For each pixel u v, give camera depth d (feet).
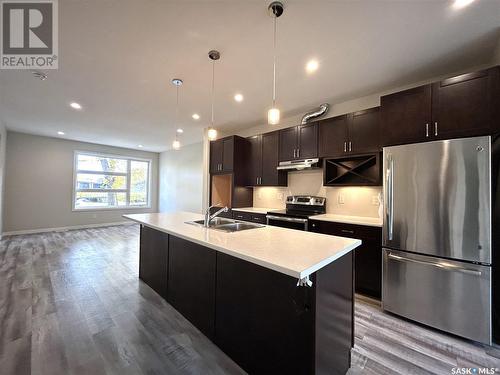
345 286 5.07
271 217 11.47
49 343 5.71
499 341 5.78
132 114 13.09
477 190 5.91
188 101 11.09
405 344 5.91
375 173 9.82
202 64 7.79
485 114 6.03
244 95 10.32
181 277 7.21
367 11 5.39
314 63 7.70
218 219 8.79
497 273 5.73
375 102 10.08
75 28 6.09
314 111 11.44
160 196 26.37
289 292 4.31
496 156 5.85
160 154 26.58
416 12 5.41
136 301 7.94
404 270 7.02
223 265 5.66
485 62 7.50
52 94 10.32
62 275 10.08
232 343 5.34
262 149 13.67
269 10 5.41
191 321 6.71
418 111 7.11
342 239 5.54
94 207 22.04
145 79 8.87
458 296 6.14
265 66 7.88
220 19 5.72
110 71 8.29
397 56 7.23
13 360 5.10
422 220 6.70
